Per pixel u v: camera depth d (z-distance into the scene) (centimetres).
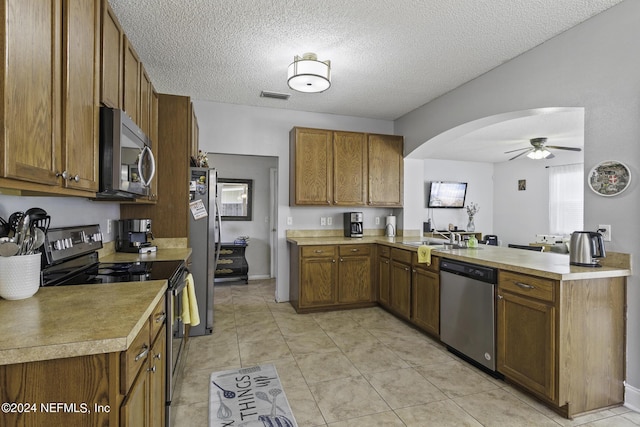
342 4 205
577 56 227
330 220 447
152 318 136
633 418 191
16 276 129
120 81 177
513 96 276
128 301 130
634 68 196
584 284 194
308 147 402
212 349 282
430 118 385
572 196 636
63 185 117
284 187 425
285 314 377
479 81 311
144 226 283
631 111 198
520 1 201
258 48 262
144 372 122
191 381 229
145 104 239
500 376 235
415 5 206
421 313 318
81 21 130
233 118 402
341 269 391
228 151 401
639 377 198
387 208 471
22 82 94
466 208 761
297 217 433
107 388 95
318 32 238
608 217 210
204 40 250
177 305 218
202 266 318
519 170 731
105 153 151
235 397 209
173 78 323
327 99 380
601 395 198
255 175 571
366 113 433
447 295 280
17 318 109
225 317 365
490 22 223
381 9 210
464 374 241
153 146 277
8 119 87
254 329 329
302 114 427
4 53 86
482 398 210
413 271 331
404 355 272
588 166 220
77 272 193
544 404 204
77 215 211
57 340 91
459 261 270
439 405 202
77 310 118
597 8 208
